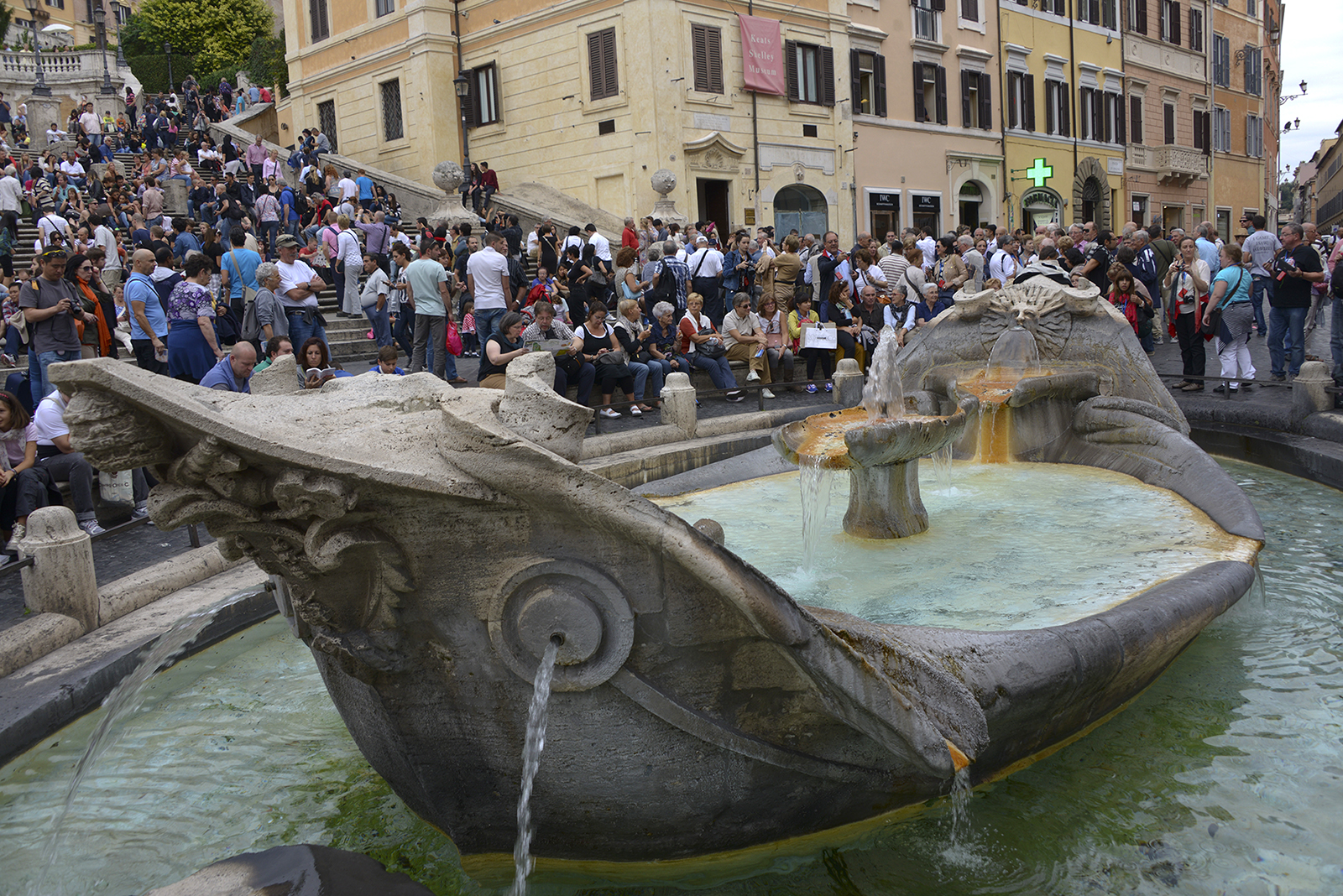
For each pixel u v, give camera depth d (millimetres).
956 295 9297
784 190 28984
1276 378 12180
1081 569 5035
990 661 3553
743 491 7750
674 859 3385
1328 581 5926
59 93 45531
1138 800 3656
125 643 5387
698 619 3055
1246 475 9391
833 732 3309
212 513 2713
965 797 3469
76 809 3924
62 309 9320
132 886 3402
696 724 3127
